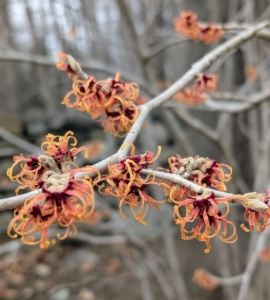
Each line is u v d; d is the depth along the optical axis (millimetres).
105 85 867
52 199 545
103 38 3246
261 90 2604
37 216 560
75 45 2873
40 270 4355
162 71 4605
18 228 555
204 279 2180
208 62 1136
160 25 3611
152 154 681
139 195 649
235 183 2375
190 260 3500
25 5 3125
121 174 641
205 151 3012
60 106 4543
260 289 2533
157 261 3205
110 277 4129
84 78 899
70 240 4848
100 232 4516
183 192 661
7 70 5473
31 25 3211
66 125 4605
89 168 588
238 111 1988
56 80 4898
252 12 2381
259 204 612
